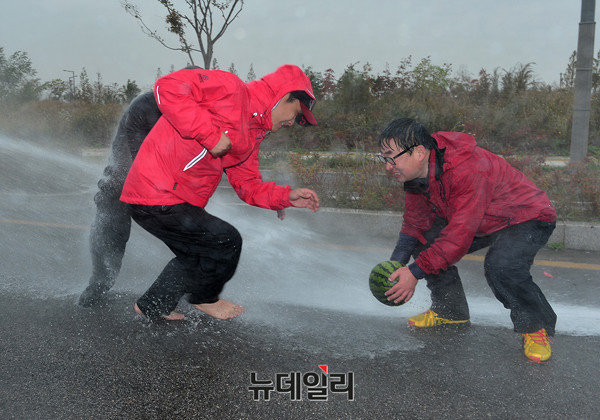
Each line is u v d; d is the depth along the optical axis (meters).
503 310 3.76
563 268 4.77
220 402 2.46
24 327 3.25
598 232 5.38
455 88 20.30
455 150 2.77
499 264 2.87
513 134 13.24
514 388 2.62
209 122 2.54
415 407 2.44
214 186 2.97
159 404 2.44
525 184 2.92
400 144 2.78
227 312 3.50
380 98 17.25
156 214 2.87
